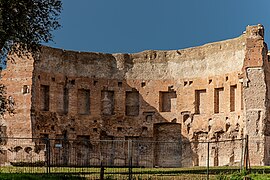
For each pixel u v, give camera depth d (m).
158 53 67.38
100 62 66.75
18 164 56.81
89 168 49.91
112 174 40.09
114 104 66.50
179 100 65.38
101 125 65.38
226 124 60.66
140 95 66.69
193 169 49.53
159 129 66.19
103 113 66.25
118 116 66.19
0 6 38.50
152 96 66.44
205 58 64.31
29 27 40.91
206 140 62.81
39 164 57.78
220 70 62.16
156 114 65.94
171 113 65.50
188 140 64.06
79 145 64.06
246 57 58.19
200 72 64.44
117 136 65.69
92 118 65.12
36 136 60.00
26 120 59.66
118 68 67.25
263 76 57.44
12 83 60.72
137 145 65.81
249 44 58.34
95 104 65.62
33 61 60.41
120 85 67.00
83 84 65.31
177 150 64.81
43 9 42.03
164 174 41.44
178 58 66.44
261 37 58.09
